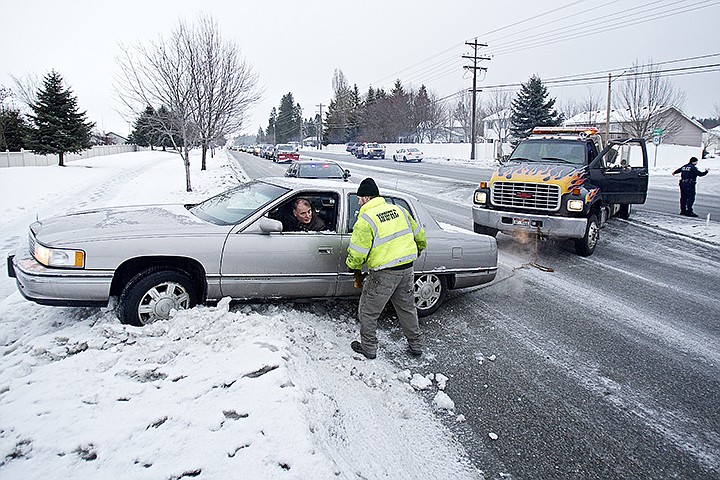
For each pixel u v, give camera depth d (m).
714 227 12.20
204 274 4.72
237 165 39.59
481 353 4.97
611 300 6.80
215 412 3.08
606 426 3.79
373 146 56.09
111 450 2.75
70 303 4.37
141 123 18.06
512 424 3.77
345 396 3.81
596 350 5.14
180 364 3.77
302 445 2.77
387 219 4.49
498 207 9.66
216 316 4.39
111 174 27.75
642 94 45.25
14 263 4.62
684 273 8.33
